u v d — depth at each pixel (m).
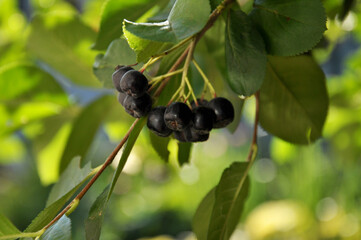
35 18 0.48
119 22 0.40
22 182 1.65
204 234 0.42
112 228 1.48
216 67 0.45
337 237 0.97
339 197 1.13
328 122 0.68
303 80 0.44
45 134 0.52
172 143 0.52
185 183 1.44
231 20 0.39
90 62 0.49
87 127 0.49
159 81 0.39
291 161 1.30
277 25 0.39
